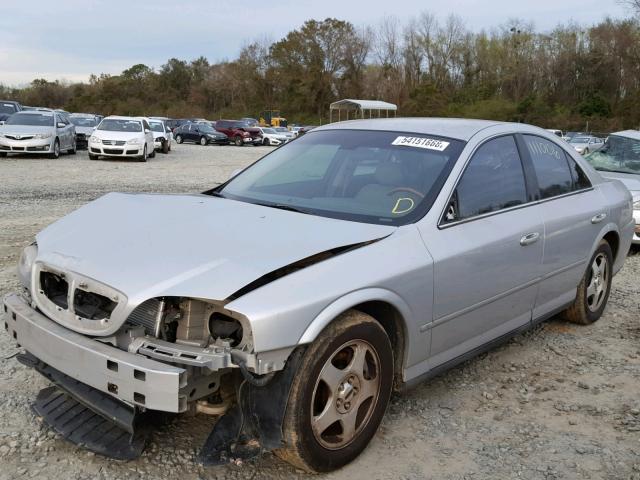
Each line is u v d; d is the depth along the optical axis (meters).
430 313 3.33
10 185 13.62
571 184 4.80
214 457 2.73
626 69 74.88
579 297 5.00
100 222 3.38
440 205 3.49
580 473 3.08
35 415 3.42
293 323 2.65
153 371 2.55
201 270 2.75
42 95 107.38
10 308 3.18
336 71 94.38
